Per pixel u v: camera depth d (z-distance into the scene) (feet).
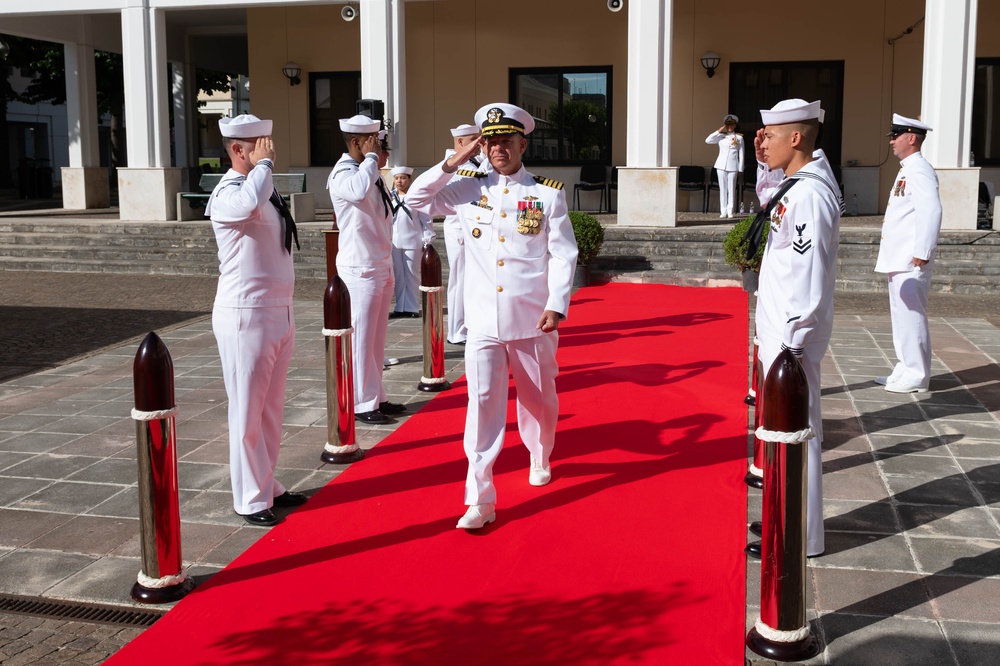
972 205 44.57
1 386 25.44
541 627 12.00
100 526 15.69
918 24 56.90
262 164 14.69
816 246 13.37
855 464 18.30
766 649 11.47
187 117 77.51
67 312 37.55
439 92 63.82
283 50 65.77
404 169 23.15
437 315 23.80
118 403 23.49
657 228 46.96
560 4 61.57
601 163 62.85
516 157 15.29
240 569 13.82
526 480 17.26
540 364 15.71
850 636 11.93
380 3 51.42
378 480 17.43
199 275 48.52
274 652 11.50
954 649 11.59
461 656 11.31
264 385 15.38
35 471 18.38
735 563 13.75
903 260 23.08
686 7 59.67
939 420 21.18
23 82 118.93
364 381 21.07
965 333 31.48
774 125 14.15
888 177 58.59
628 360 26.66
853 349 28.73
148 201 55.21
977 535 14.97
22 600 13.19
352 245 20.45
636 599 12.69
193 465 18.52
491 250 15.16
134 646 11.72
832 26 58.08
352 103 65.72
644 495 16.38
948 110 44.57
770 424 11.28
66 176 68.80
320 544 14.65
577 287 41.14
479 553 14.20
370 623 12.17
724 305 35.94
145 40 54.24
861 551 14.42
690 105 60.54
